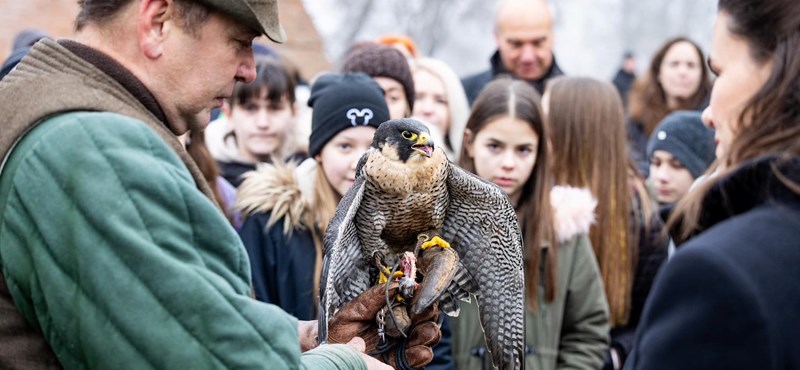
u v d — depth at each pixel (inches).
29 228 85.2
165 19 93.8
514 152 172.9
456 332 168.4
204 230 88.0
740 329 77.9
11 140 87.9
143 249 83.1
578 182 191.8
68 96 89.0
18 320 88.4
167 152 88.6
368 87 171.3
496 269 126.9
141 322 82.7
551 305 169.6
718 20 89.7
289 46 493.0
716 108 89.9
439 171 123.4
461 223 127.5
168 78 95.1
